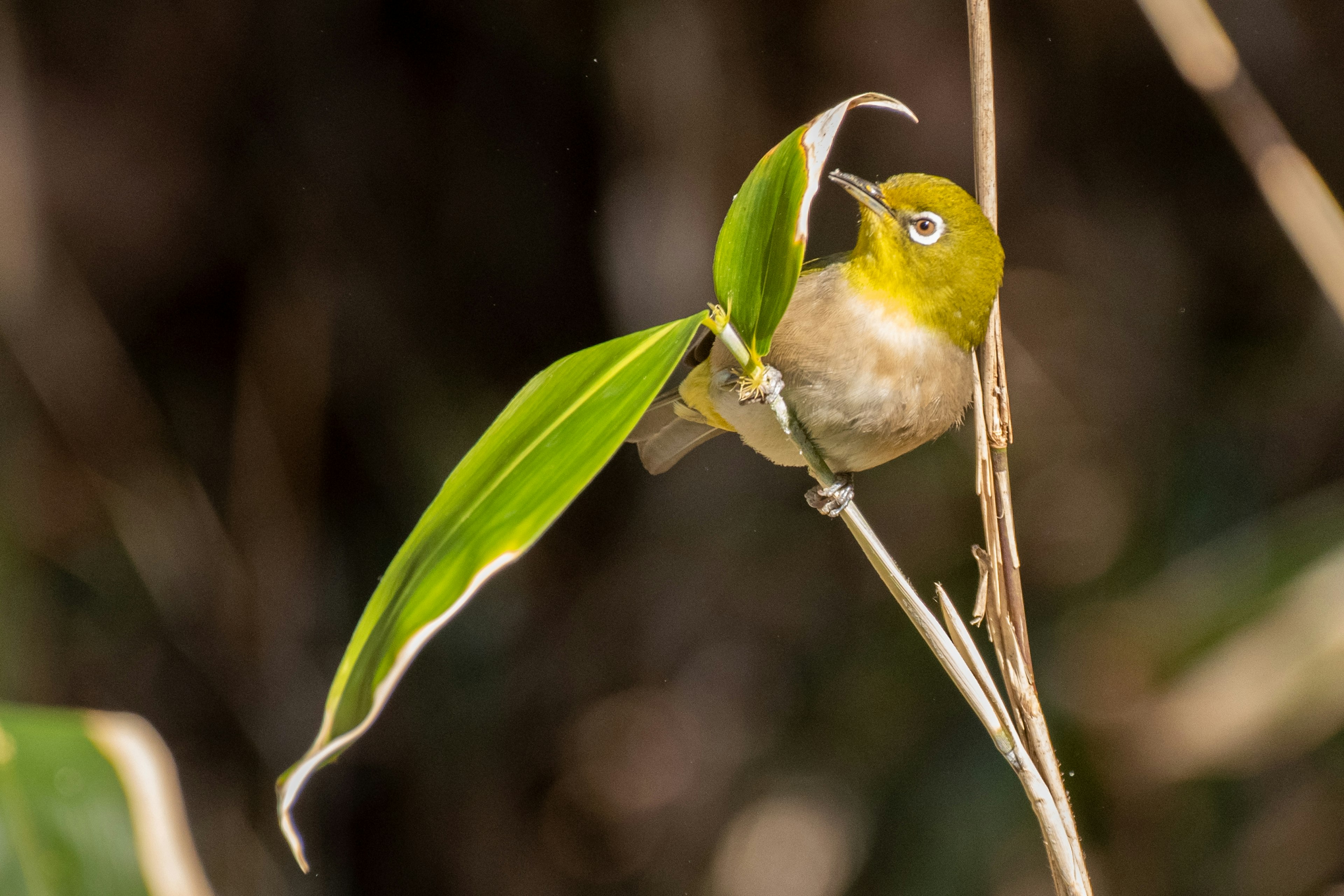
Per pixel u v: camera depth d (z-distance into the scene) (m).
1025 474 12.00
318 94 12.14
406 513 12.70
